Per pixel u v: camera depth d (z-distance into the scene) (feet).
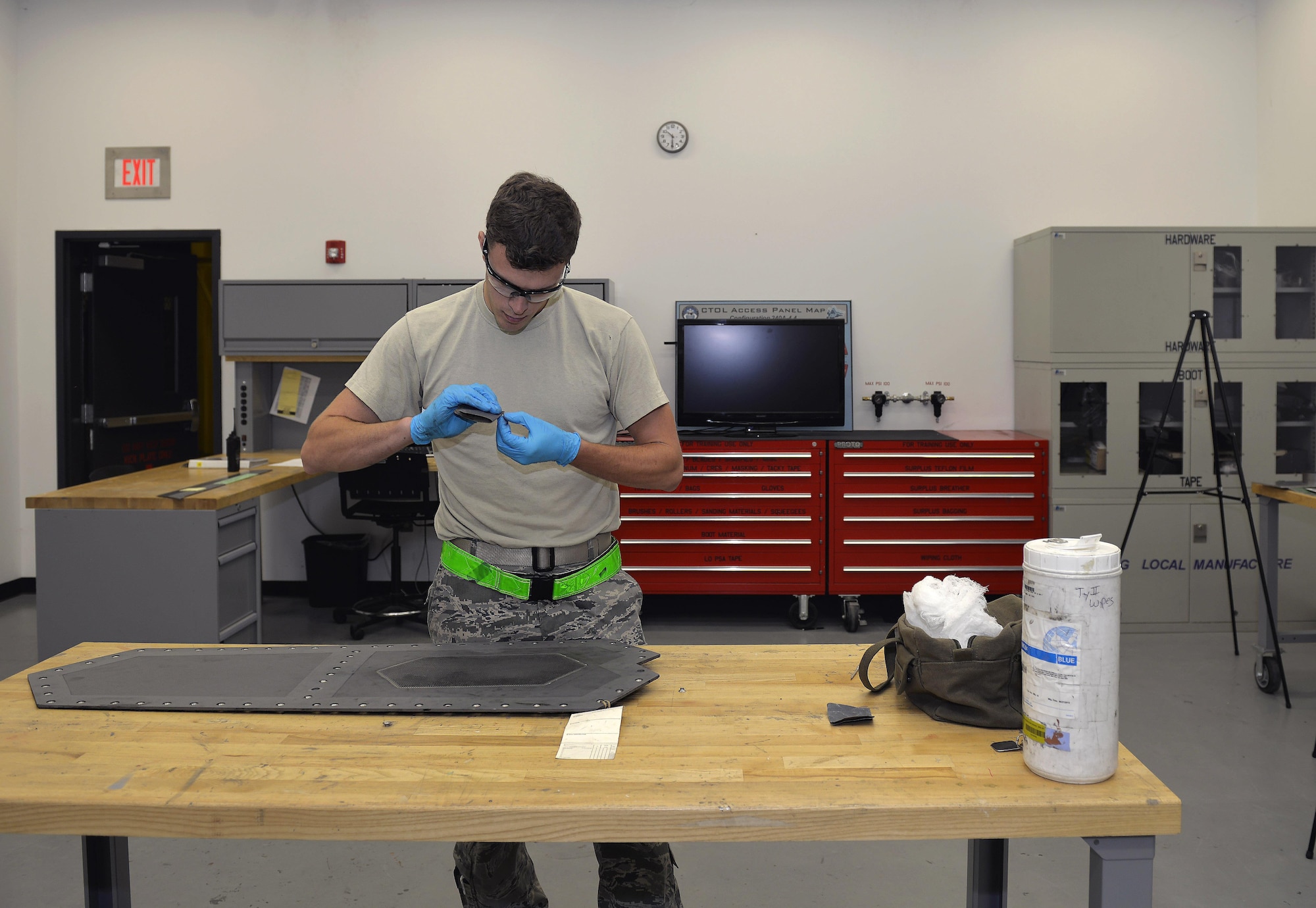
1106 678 3.29
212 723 3.84
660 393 5.34
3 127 15.55
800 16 15.30
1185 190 15.38
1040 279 14.14
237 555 10.77
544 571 5.12
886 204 15.46
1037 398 14.35
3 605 15.48
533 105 15.51
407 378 5.23
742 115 15.43
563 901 6.93
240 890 7.07
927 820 3.17
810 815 3.15
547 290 4.55
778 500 14.07
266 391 15.98
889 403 15.61
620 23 15.37
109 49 15.69
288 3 15.51
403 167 15.64
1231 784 8.77
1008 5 15.23
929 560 14.05
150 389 17.69
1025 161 15.38
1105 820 3.18
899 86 15.35
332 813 3.16
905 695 4.10
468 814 3.15
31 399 16.11
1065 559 3.26
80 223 15.90
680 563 14.16
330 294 14.67
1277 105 14.76
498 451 4.85
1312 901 6.83
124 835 3.20
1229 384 13.70
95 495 10.34
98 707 3.97
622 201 15.56
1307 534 13.73
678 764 3.49
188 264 18.61
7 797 3.21
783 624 14.61
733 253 15.57
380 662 4.49
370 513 14.06
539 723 3.85
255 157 15.71
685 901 6.97
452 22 15.46
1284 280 13.76
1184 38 15.23
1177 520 13.84
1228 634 13.85
